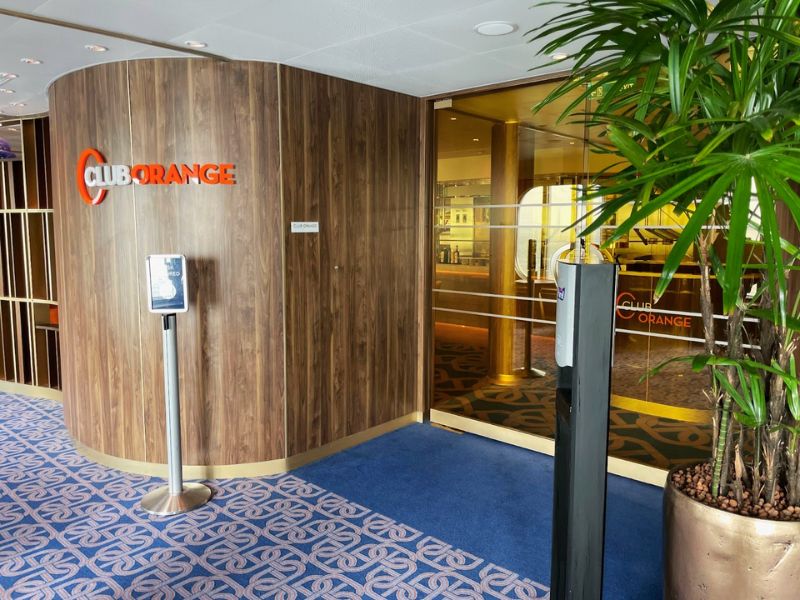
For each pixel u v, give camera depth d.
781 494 2.14
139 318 4.17
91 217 4.27
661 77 2.11
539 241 5.16
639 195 1.94
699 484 2.22
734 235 1.40
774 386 2.05
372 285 4.88
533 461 4.52
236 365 4.17
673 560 2.19
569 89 2.12
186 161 4.02
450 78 4.45
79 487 4.05
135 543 3.30
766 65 1.82
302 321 4.39
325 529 3.46
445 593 2.84
